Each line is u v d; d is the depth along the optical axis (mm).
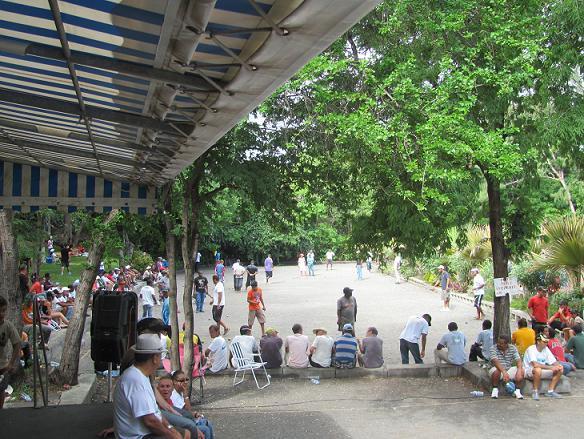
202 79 3738
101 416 6629
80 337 11836
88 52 3592
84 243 12648
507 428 10164
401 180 11797
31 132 6562
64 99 4883
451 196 11641
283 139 12648
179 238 12492
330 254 44688
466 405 11508
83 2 2869
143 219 11852
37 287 17781
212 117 4328
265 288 32469
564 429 10039
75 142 6703
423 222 11844
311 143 12867
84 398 10750
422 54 12078
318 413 11273
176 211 11688
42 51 3559
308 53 3023
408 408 11445
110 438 5930
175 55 3395
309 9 2541
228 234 47062
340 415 11141
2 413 6766
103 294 8484
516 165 10703
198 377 12938
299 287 32594
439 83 11953
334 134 12438
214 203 12711
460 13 11266
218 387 13094
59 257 39750
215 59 3398
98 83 4207
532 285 20844
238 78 3459
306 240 50969
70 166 9031
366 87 12188
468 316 21578
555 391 11883
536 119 12219
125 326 8445
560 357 12523
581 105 11852
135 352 5129
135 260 34094
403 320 21047
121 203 9969
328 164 12773
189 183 11859
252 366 13008
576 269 18750
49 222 39281
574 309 18250
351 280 35719
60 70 4016
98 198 9883
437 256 28625
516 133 12055
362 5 2447
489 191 13352
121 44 3389
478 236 24703
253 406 11773
